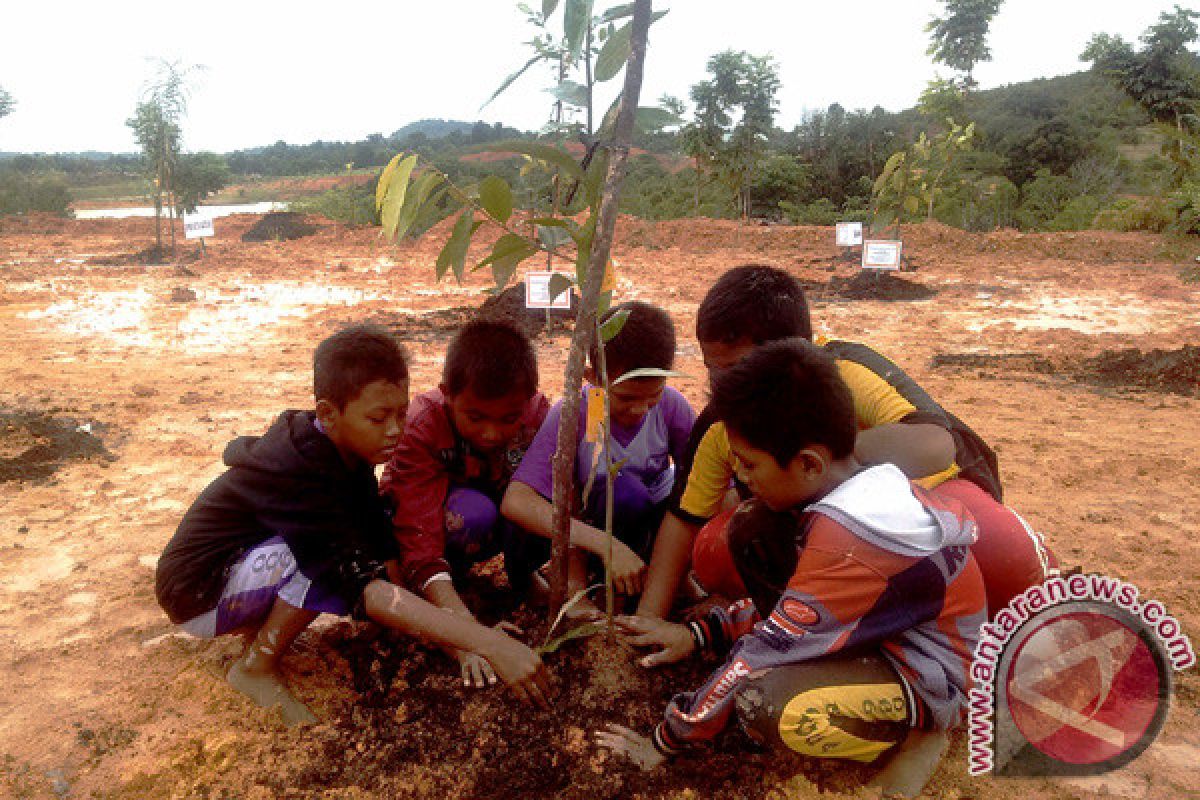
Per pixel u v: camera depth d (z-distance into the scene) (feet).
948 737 6.91
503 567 10.29
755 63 65.77
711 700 6.20
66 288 38.42
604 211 5.90
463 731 7.08
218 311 32.55
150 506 12.63
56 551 11.01
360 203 81.71
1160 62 75.46
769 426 5.83
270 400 19.08
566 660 7.68
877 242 36.14
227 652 8.32
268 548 7.34
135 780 6.51
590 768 6.59
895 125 155.84
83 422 16.84
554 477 6.90
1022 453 15.26
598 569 9.46
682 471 8.17
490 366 7.39
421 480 8.38
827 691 5.92
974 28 126.21
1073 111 202.18
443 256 6.31
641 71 5.70
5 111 86.89
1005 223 121.08
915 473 6.70
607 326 6.58
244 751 6.85
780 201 129.39
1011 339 26.66
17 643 8.71
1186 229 51.67
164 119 52.44
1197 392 19.74
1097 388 20.40
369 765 6.69
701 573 7.87
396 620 7.13
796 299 7.34
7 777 6.61
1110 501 12.85
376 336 6.97
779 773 6.59
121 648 8.63
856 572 5.80
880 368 7.48
